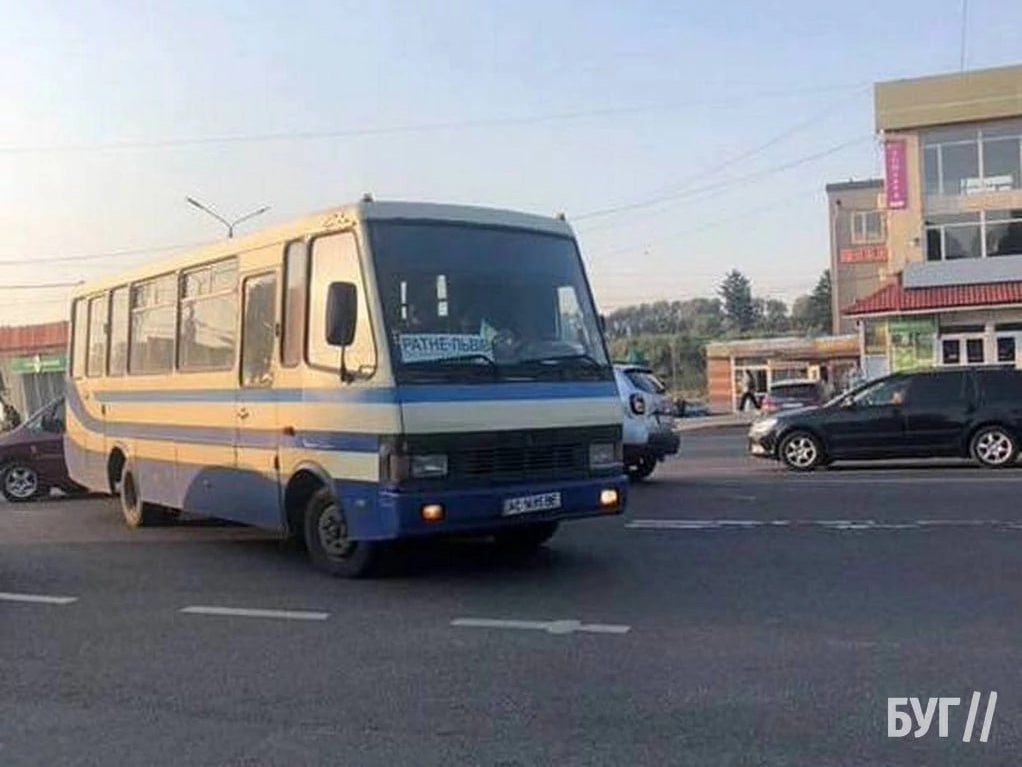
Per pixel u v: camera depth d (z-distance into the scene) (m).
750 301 138.50
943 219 38.44
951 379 18.91
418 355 9.16
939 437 18.80
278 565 10.80
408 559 10.70
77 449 15.41
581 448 9.80
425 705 6.16
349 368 9.38
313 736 5.73
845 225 81.50
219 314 11.46
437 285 9.45
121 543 12.60
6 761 5.52
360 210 9.41
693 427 39.78
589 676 6.59
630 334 97.00
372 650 7.38
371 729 5.80
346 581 9.77
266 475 10.59
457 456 9.15
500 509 9.24
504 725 5.78
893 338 38.22
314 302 9.86
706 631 7.54
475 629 7.84
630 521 12.86
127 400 13.66
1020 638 7.10
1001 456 18.56
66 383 15.91
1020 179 37.62
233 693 6.54
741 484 16.72
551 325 9.97
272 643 7.70
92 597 9.54
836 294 81.75
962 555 9.98
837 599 8.41
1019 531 11.16
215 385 11.48
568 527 12.47
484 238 9.83
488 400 9.30
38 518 15.41
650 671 6.64
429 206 9.69
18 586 10.15
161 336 12.79
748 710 5.86
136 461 13.50
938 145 38.50
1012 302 35.81
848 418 19.12
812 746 5.32
